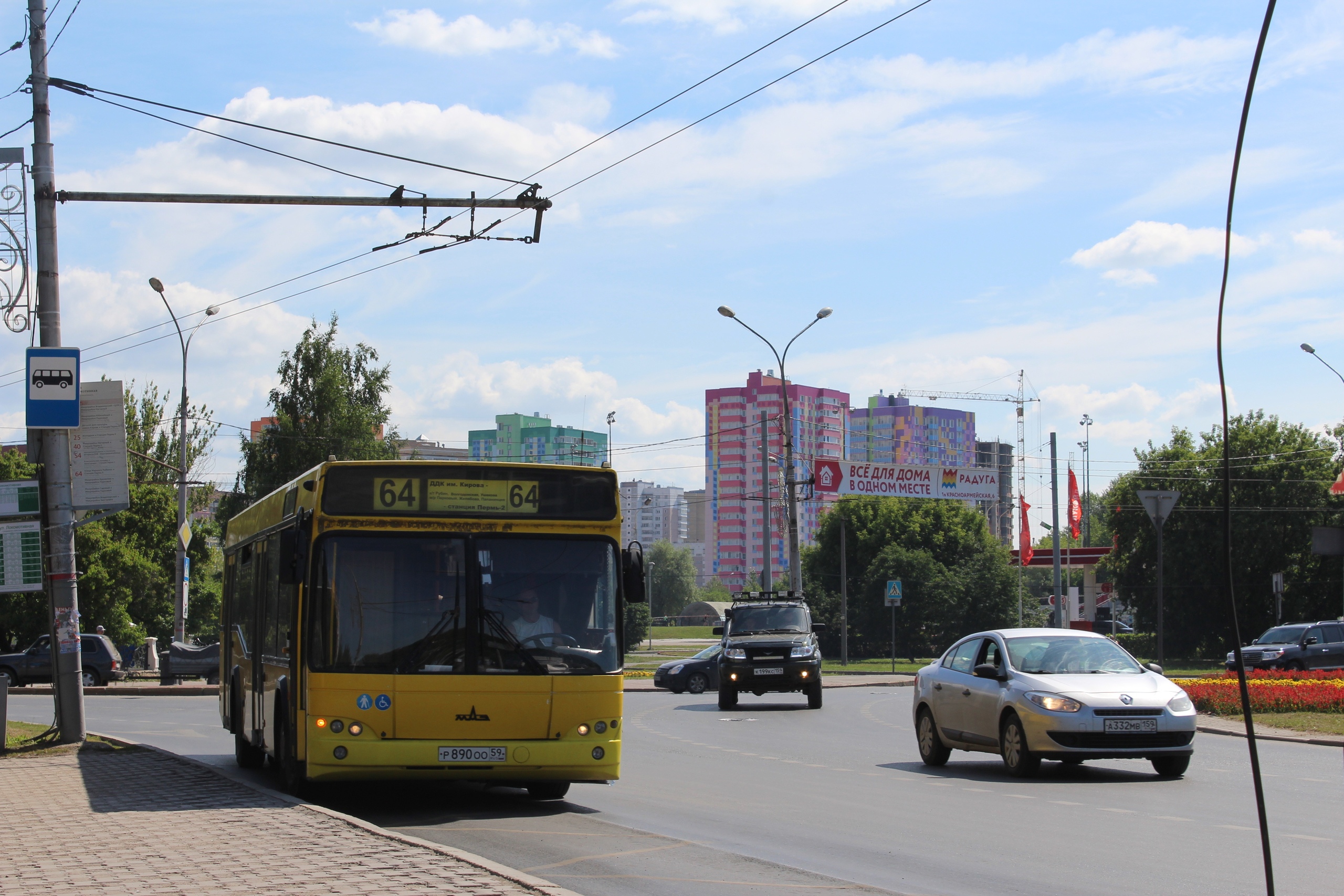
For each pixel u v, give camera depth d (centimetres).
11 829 973
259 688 1378
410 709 1083
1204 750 1828
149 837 909
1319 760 1680
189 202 1612
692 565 16800
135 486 5628
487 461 1141
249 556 1530
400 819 1109
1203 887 808
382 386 6250
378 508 1118
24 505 1766
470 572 1116
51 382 1695
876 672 5109
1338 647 3931
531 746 1099
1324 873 854
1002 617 7125
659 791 1355
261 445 5878
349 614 1095
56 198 1705
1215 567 6150
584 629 1133
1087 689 1426
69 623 1731
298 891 704
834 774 1543
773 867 868
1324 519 5969
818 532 8281
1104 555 6931
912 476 5756
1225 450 363
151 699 3422
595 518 1157
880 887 799
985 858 918
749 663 2852
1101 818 1130
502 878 735
